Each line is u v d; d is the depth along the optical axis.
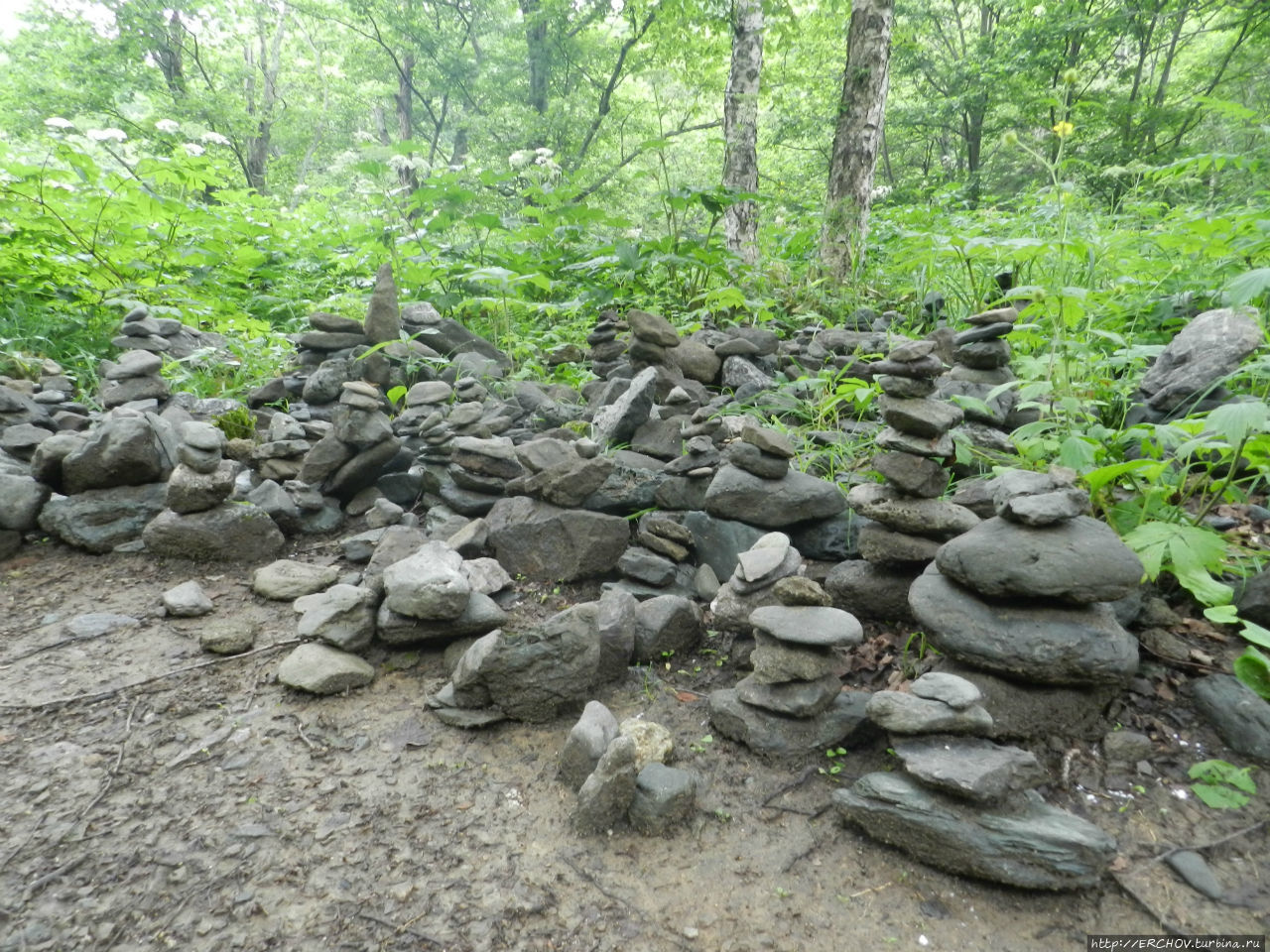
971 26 20.08
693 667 2.81
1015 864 1.81
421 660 2.82
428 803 2.14
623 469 3.54
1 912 1.75
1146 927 1.75
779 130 15.64
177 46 17.62
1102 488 2.83
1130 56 14.48
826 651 2.33
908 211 7.72
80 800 2.10
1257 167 4.55
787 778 2.25
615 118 18.45
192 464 3.47
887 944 1.73
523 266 6.70
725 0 9.46
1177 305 4.40
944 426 2.59
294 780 2.21
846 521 3.10
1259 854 1.91
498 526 3.36
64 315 6.02
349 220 9.30
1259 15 11.68
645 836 2.05
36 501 3.58
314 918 1.78
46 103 15.31
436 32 20.81
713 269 6.12
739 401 4.26
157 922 1.75
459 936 1.74
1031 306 3.58
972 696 2.00
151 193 6.41
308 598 3.10
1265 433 2.65
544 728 2.49
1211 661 2.41
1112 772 2.16
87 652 2.81
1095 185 8.52
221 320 6.45
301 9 20.69
